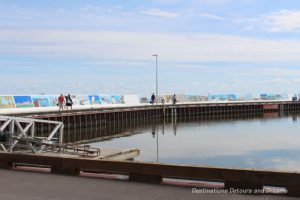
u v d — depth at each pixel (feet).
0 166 41.88
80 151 75.72
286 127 175.42
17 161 40.96
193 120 229.66
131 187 33.12
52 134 84.07
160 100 245.04
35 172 39.37
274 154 94.73
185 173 33.22
